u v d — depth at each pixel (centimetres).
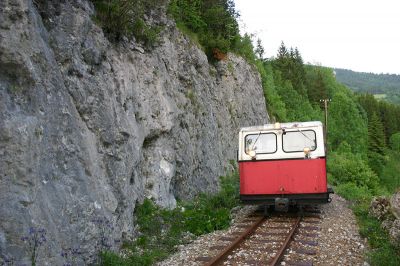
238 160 1391
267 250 912
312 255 880
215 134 2127
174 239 1038
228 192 1822
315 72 9319
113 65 1171
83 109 948
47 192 730
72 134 845
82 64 985
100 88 1027
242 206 1591
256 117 3206
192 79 1914
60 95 837
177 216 1214
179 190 1557
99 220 846
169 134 1498
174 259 877
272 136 1383
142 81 1370
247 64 3300
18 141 676
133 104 1260
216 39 2438
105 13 1192
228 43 2500
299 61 8362
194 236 1096
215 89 2355
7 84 703
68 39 950
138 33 1401
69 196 783
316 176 1319
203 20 2458
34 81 742
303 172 1328
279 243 972
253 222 1259
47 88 796
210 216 1262
